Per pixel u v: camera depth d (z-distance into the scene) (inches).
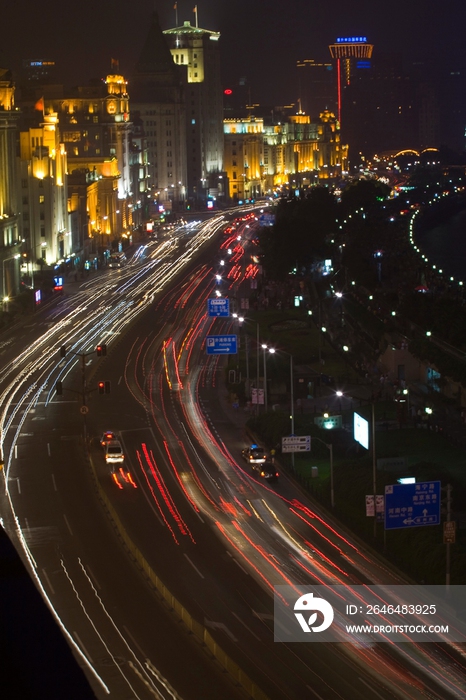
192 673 2091.5
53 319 7573.8
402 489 2645.2
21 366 6033.5
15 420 4805.6
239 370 5413.4
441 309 5915.4
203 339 6702.8
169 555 2920.8
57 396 5270.7
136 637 2295.8
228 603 2514.8
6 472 3927.2
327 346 6304.1
